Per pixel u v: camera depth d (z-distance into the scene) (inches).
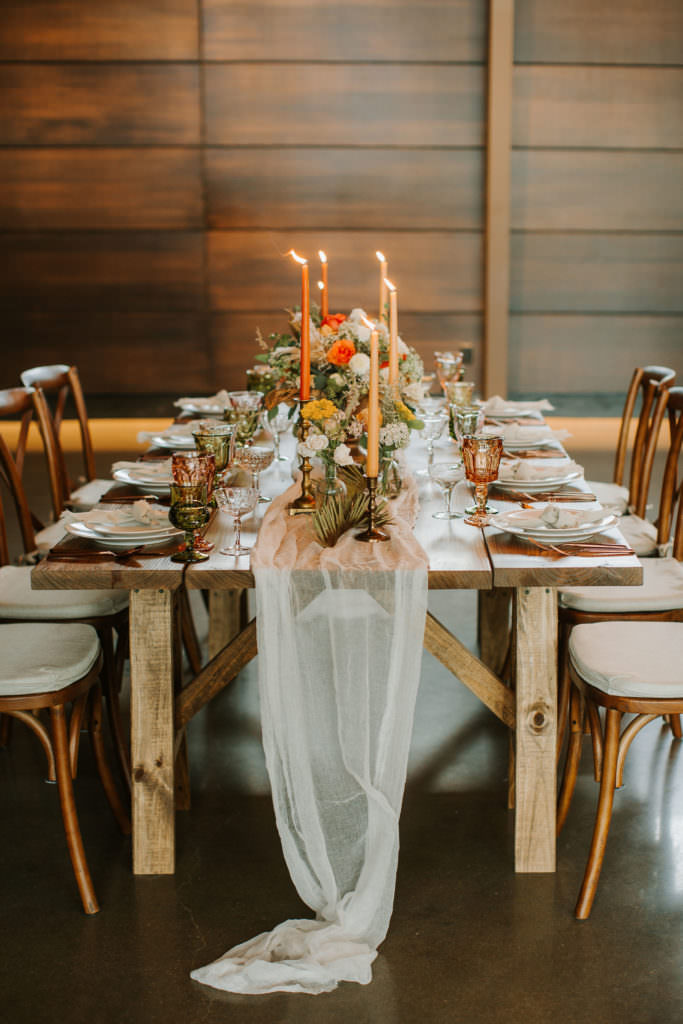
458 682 125.7
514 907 81.4
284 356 108.7
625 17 229.5
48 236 238.5
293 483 105.1
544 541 83.2
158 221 238.1
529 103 233.5
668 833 91.7
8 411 121.9
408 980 73.2
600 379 249.1
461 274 241.9
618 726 79.0
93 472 147.6
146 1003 71.3
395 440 91.7
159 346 244.5
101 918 80.6
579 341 247.0
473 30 229.3
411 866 87.2
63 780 80.4
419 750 108.3
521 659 82.4
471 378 247.0
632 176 237.8
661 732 111.7
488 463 88.0
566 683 100.4
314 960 74.4
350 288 242.5
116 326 243.4
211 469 80.4
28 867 87.8
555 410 251.0
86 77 230.8
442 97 232.7
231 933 78.6
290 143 234.7
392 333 100.1
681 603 97.5
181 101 232.2
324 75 231.5
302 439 94.8
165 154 234.8
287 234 239.6
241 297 242.4
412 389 101.4
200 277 241.0
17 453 125.4
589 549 81.3
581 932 78.3
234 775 103.5
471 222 239.1
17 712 79.7
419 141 235.0
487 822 94.0
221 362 245.6
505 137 230.8
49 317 242.7
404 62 231.1
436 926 79.1
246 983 72.6
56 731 80.1
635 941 77.2
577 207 239.3
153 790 84.7
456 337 245.3
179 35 229.0
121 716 116.1
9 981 73.6
